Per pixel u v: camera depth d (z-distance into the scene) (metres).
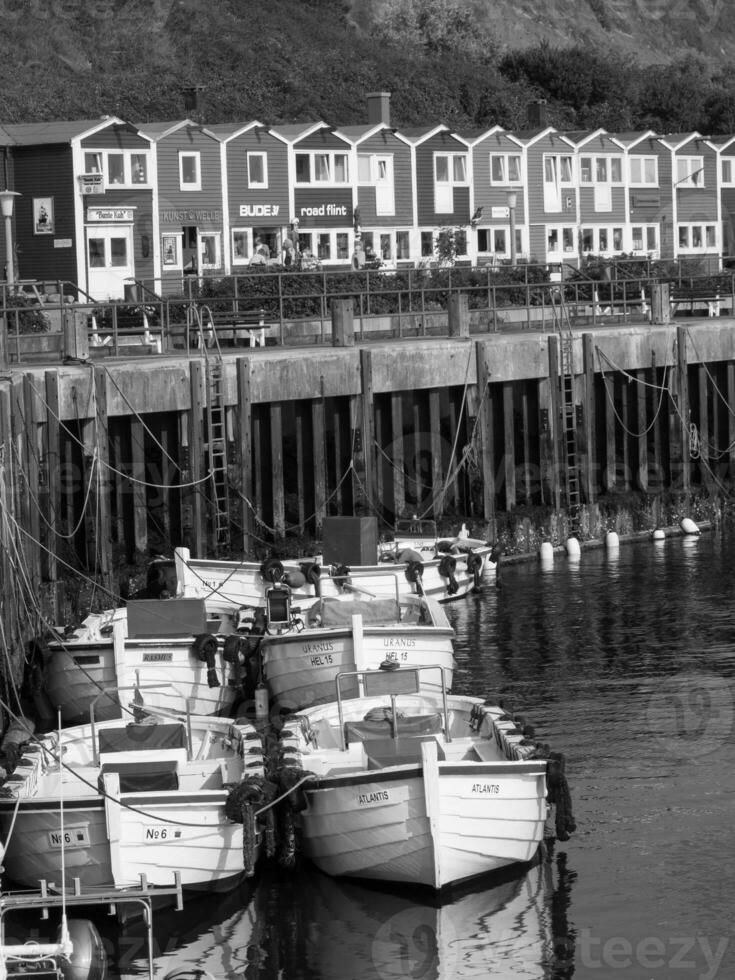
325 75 96.44
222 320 45.78
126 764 20.06
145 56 95.88
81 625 28.02
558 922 18.44
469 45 115.00
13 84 86.50
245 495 35.97
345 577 30.41
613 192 86.00
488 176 79.62
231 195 69.19
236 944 17.98
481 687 28.16
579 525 42.88
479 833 19.14
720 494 46.53
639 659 30.00
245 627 27.83
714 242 92.06
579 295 57.50
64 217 63.50
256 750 20.70
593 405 43.75
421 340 42.09
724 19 160.62
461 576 35.97
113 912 18.39
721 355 47.00
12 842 18.81
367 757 20.44
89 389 32.72
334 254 73.44
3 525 27.34
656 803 22.03
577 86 107.31
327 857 19.61
